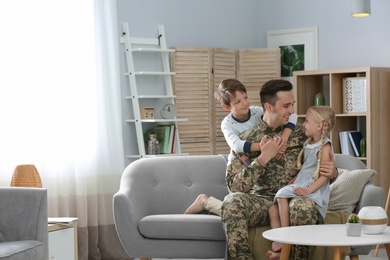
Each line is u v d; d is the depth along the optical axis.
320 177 4.66
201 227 4.90
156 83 7.21
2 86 5.94
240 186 4.64
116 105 6.71
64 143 6.30
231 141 4.77
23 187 4.97
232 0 7.88
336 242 3.79
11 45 6.01
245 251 4.52
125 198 5.12
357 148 7.05
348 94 7.07
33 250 4.58
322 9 7.60
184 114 7.36
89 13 6.54
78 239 6.34
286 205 4.58
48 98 6.21
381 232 4.07
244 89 4.89
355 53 7.39
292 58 7.82
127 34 6.93
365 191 4.92
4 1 5.99
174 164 5.54
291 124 4.73
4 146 5.90
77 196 6.36
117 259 6.68
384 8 7.18
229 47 7.84
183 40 7.45
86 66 6.51
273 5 7.97
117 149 6.70
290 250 4.59
